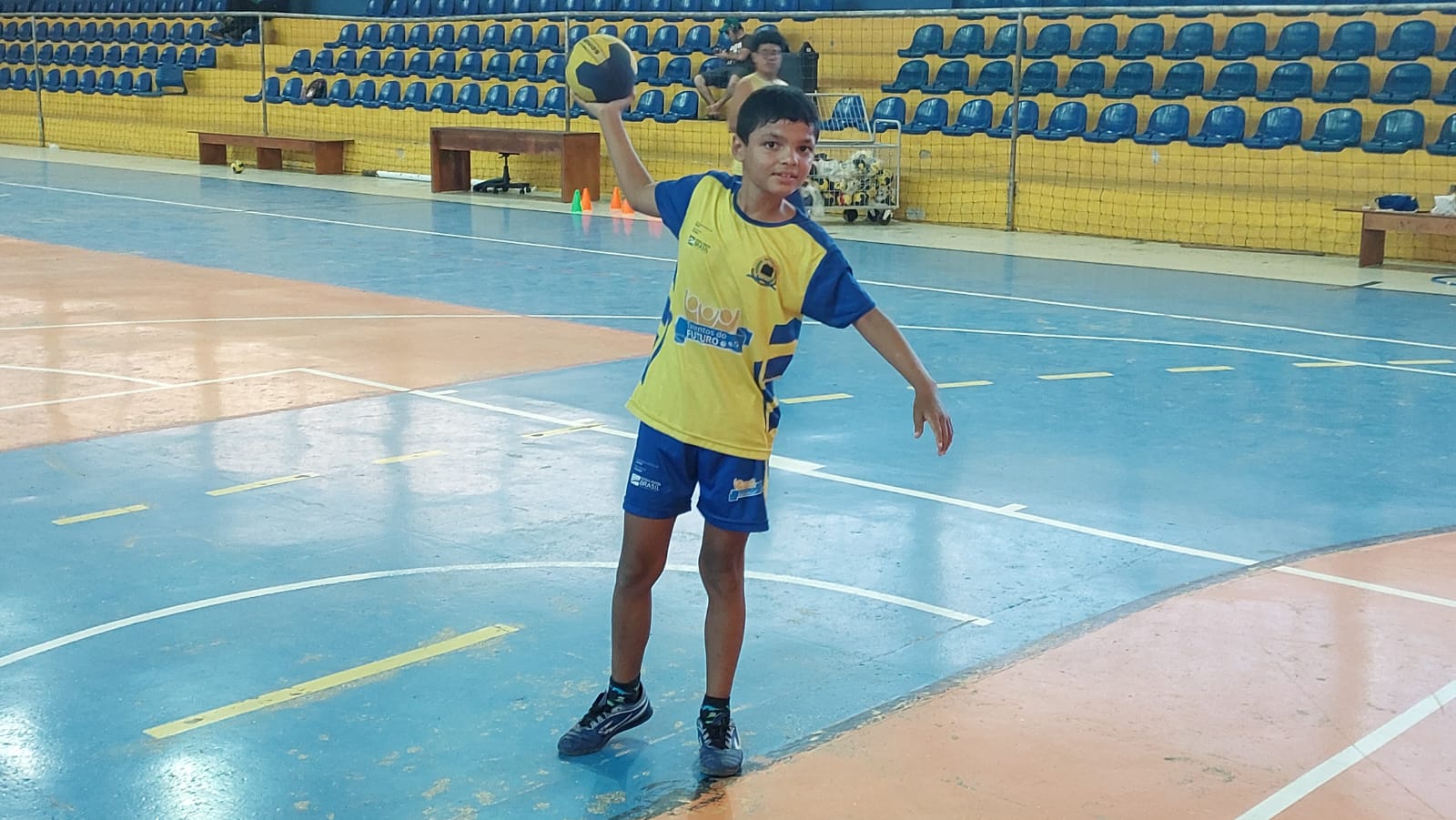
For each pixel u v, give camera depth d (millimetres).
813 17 19438
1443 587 5082
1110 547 5523
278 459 6660
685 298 3582
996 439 7172
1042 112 17484
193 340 9531
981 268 13648
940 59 18609
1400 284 12773
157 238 15109
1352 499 6188
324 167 23141
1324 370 8938
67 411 7543
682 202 3654
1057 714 4039
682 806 3508
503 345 9453
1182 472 6586
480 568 5230
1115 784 3627
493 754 3791
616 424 7359
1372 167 14672
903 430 7309
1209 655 4469
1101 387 8391
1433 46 15602
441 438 7059
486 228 16406
